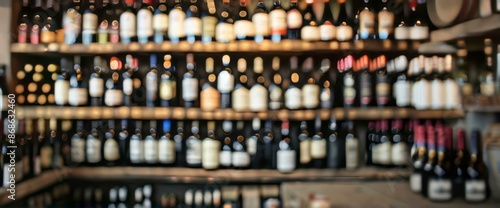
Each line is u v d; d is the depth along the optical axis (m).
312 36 1.95
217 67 2.19
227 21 2.14
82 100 2.02
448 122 1.90
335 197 1.71
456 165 1.67
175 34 1.98
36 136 2.06
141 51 1.99
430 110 1.93
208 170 2.03
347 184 1.93
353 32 2.13
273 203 2.06
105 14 2.17
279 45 1.94
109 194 2.17
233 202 2.09
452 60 1.90
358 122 2.15
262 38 1.97
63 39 2.05
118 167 2.08
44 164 2.07
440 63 1.92
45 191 2.02
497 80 1.75
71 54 2.13
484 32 1.55
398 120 2.09
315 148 2.04
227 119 2.18
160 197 2.18
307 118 1.97
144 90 2.18
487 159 1.60
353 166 2.03
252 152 2.12
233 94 2.02
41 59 2.17
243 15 2.16
